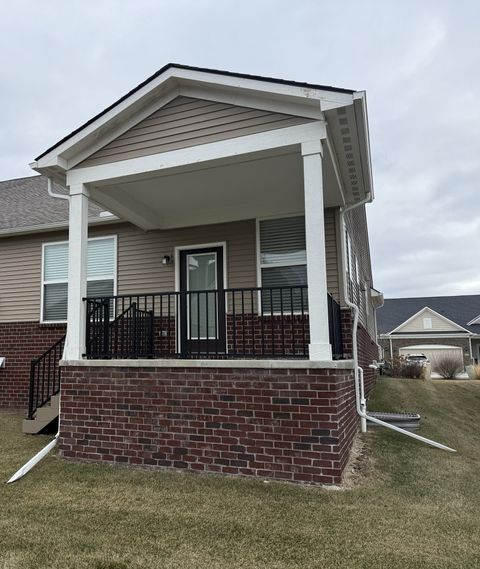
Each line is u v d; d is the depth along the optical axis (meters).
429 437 6.00
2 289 9.14
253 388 4.48
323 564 2.79
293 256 7.01
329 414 4.19
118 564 2.80
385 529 3.24
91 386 5.17
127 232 8.16
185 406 4.72
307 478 4.18
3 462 4.92
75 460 5.06
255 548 2.99
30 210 10.04
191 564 2.80
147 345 6.62
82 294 5.57
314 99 4.61
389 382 12.20
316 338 4.45
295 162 5.54
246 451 4.43
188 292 5.28
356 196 6.78
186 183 6.23
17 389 8.70
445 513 3.54
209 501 3.78
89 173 5.64
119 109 5.39
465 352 29.78
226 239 7.41
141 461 4.81
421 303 35.47
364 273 12.44
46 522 3.42
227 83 4.95
